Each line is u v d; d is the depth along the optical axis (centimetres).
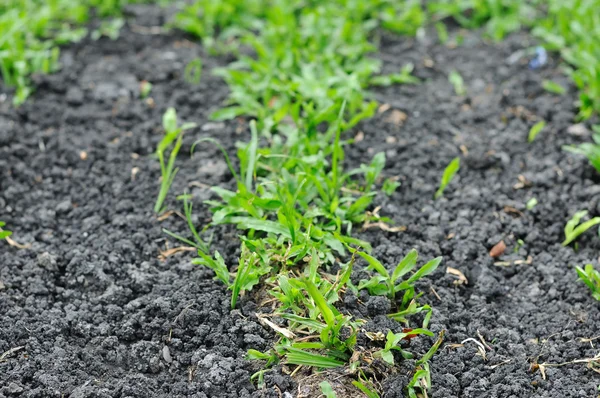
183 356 180
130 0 233
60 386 177
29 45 220
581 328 184
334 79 207
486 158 203
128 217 194
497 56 223
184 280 187
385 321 181
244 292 184
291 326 180
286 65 213
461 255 191
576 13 223
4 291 186
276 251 185
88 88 214
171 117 202
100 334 182
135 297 186
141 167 202
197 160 203
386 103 213
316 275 182
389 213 195
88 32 226
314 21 221
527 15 232
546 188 201
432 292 187
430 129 209
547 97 214
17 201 198
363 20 230
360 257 188
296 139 198
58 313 184
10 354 180
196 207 195
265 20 229
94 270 188
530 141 207
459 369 179
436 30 230
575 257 192
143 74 217
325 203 191
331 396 172
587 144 203
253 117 209
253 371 178
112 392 177
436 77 219
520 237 195
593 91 211
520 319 186
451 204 197
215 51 223
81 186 200
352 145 205
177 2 234
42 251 191
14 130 206
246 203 187
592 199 198
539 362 181
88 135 207
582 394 177
